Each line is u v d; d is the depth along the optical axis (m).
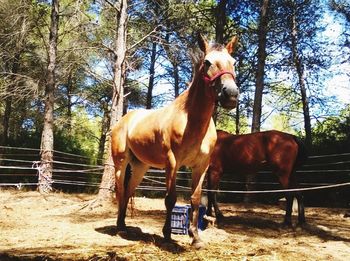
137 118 6.10
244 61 18.09
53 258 4.36
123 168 6.31
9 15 13.71
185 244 5.31
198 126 4.86
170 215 5.12
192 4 13.61
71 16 12.92
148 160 5.71
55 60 13.84
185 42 12.23
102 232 6.24
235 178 14.02
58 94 18.62
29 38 15.93
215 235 6.45
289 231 7.20
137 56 13.34
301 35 16.98
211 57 4.61
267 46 17.08
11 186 15.38
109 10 11.85
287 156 7.58
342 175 12.49
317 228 7.47
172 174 5.01
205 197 8.18
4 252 4.62
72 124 19.78
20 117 19.50
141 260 4.37
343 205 12.55
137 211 9.44
